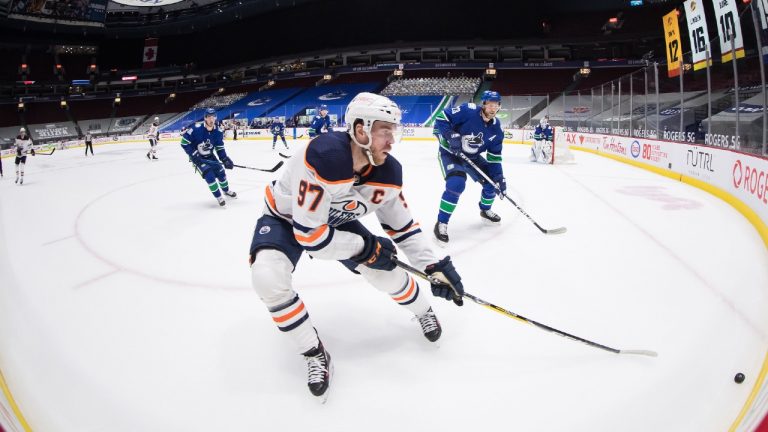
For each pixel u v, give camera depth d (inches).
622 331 93.8
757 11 190.5
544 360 83.5
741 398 70.7
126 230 193.5
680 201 223.5
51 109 1451.8
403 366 82.6
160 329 101.1
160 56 1535.4
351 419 69.3
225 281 130.0
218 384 79.3
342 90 1245.1
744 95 249.1
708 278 121.1
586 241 158.2
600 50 1158.3
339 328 97.3
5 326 104.3
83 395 77.2
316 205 68.2
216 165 246.7
